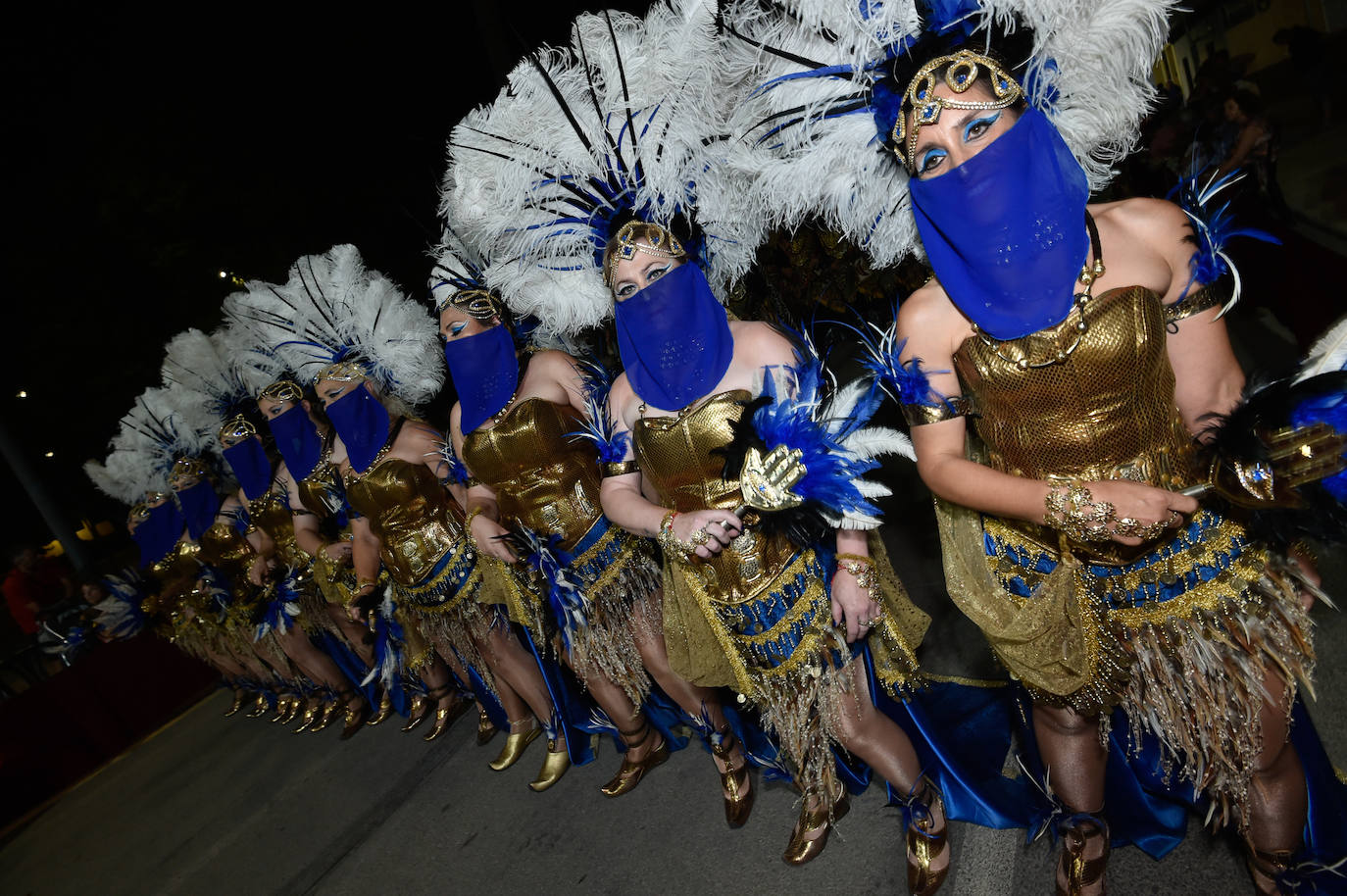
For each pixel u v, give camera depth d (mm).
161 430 6484
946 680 3283
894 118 1825
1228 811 2105
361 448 4203
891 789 2652
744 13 2250
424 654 5098
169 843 5801
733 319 2803
